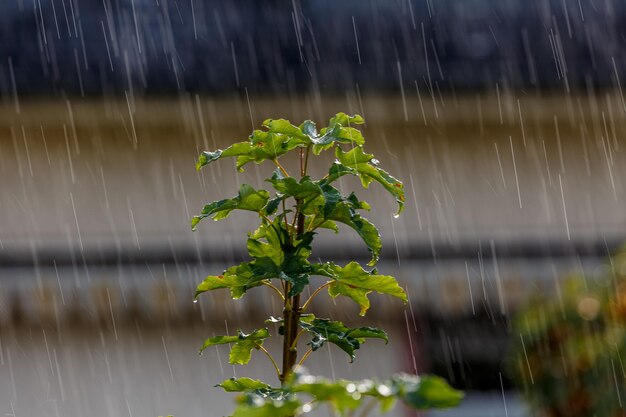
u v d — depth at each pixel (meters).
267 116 11.30
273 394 1.93
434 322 10.22
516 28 12.20
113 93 11.15
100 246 11.00
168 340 10.24
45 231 11.26
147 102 11.16
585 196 11.73
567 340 6.96
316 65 11.58
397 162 11.55
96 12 12.05
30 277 9.98
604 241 11.08
